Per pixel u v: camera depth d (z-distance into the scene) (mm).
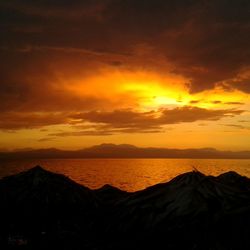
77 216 11984
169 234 9852
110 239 10594
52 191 12445
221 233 9422
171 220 10133
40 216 11742
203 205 10102
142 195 11336
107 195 14758
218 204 10117
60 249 10406
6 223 11547
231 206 9930
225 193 10461
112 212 11531
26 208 11867
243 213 9664
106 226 11133
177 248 9539
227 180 12078
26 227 11508
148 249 9891
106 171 68312
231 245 9164
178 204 10398
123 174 59344
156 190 11312
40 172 13047
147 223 10406
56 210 11977
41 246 10633
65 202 12289
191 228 9742
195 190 10531
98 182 42156
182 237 9680
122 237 10500
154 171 71812
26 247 10578
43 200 12133
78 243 10609
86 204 12523
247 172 70188
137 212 10875
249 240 9180
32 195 12250
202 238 9469
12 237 11117
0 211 11789
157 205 10742
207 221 9742
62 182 13016
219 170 77375
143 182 43656
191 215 9992
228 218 9656
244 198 10328
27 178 12867
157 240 9898
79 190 13000
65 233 11133
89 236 10961
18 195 12219
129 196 11672
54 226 11531
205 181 10852
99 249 10203
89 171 67062
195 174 11156
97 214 12008
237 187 10984
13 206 11898
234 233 9359
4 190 12359
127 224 10711
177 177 11391
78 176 52250
